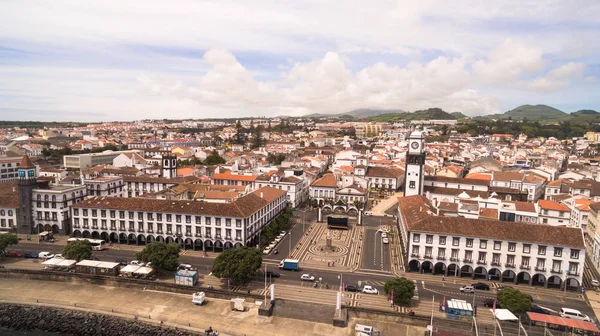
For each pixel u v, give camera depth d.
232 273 107.56
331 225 168.75
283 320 96.25
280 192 175.75
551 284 113.88
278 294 107.69
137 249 139.50
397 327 93.62
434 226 121.12
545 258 111.88
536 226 116.56
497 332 86.56
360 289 110.88
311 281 116.06
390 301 103.38
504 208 148.12
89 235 149.12
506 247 114.31
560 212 163.38
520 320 87.38
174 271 119.56
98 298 107.12
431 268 122.31
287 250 142.38
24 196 153.25
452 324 91.31
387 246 147.88
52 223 153.25
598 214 134.00
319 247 145.75
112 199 149.75
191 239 138.88
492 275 117.69
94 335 93.19
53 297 107.56
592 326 85.50
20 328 96.69
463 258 118.00
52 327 96.19
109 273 116.69
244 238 133.75
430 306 101.31
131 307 102.38
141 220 142.38
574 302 104.50
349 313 98.44
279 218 162.25
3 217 156.75
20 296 108.06
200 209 138.38
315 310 100.38
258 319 96.69
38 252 134.75
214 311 100.38
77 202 156.50
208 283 113.56
